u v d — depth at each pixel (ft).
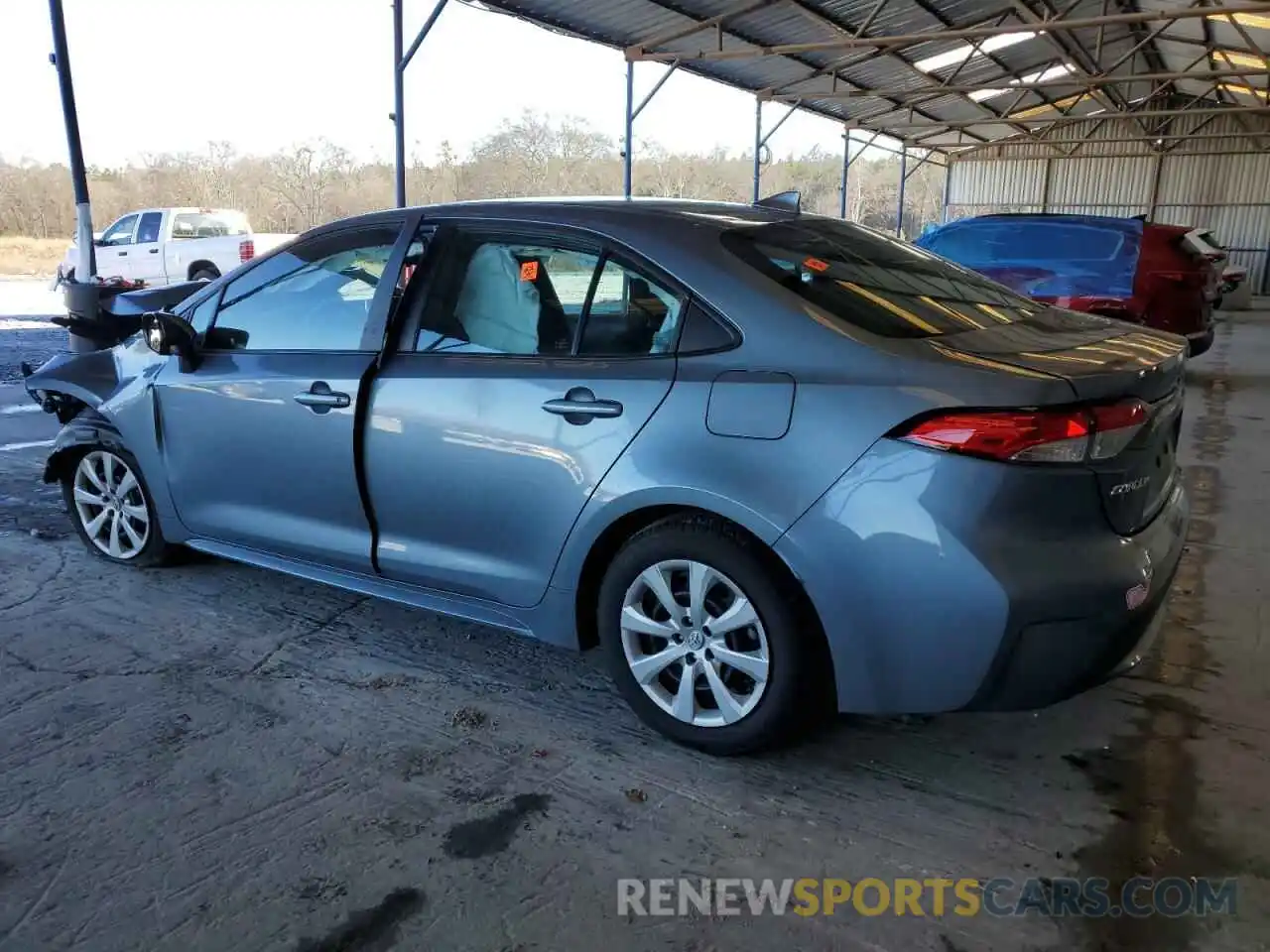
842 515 7.34
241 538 11.54
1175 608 12.04
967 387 7.08
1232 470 19.16
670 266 8.54
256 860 7.13
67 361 13.39
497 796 7.99
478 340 9.50
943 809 7.86
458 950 6.26
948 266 10.43
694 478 7.92
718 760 8.56
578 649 9.23
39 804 7.80
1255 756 8.64
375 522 10.22
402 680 10.09
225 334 11.51
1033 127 81.97
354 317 10.38
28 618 11.59
